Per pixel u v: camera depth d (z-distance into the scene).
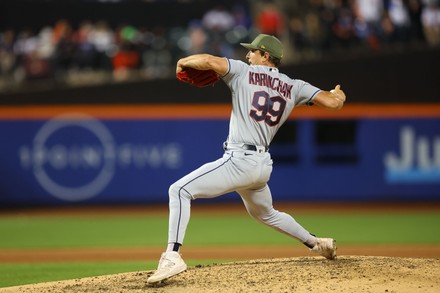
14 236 49.50
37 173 65.62
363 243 43.47
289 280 22.11
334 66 64.50
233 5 72.81
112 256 39.38
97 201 65.88
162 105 65.75
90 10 71.38
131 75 67.25
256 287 21.48
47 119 65.25
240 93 22.44
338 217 58.56
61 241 46.62
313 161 67.38
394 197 67.31
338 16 67.62
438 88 65.81
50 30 70.56
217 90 65.81
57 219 59.94
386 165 67.12
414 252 39.53
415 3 67.25
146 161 66.00
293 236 24.81
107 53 68.06
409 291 21.02
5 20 70.25
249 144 22.39
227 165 22.27
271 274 22.92
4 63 67.81
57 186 65.62
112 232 51.19
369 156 67.06
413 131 66.62
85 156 65.69
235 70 22.30
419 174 67.12
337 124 67.12
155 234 49.75
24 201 65.69
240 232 50.62
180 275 23.50
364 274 22.73
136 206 66.19
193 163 65.94
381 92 65.69
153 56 68.00
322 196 67.50
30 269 34.00
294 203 67.44
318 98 23.19
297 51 67.06
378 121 66.38
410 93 65.81
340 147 67.31
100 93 65.31
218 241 45.62
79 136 65.50
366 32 67.81
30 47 69.06
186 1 72.31
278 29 67.56
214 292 21.12
